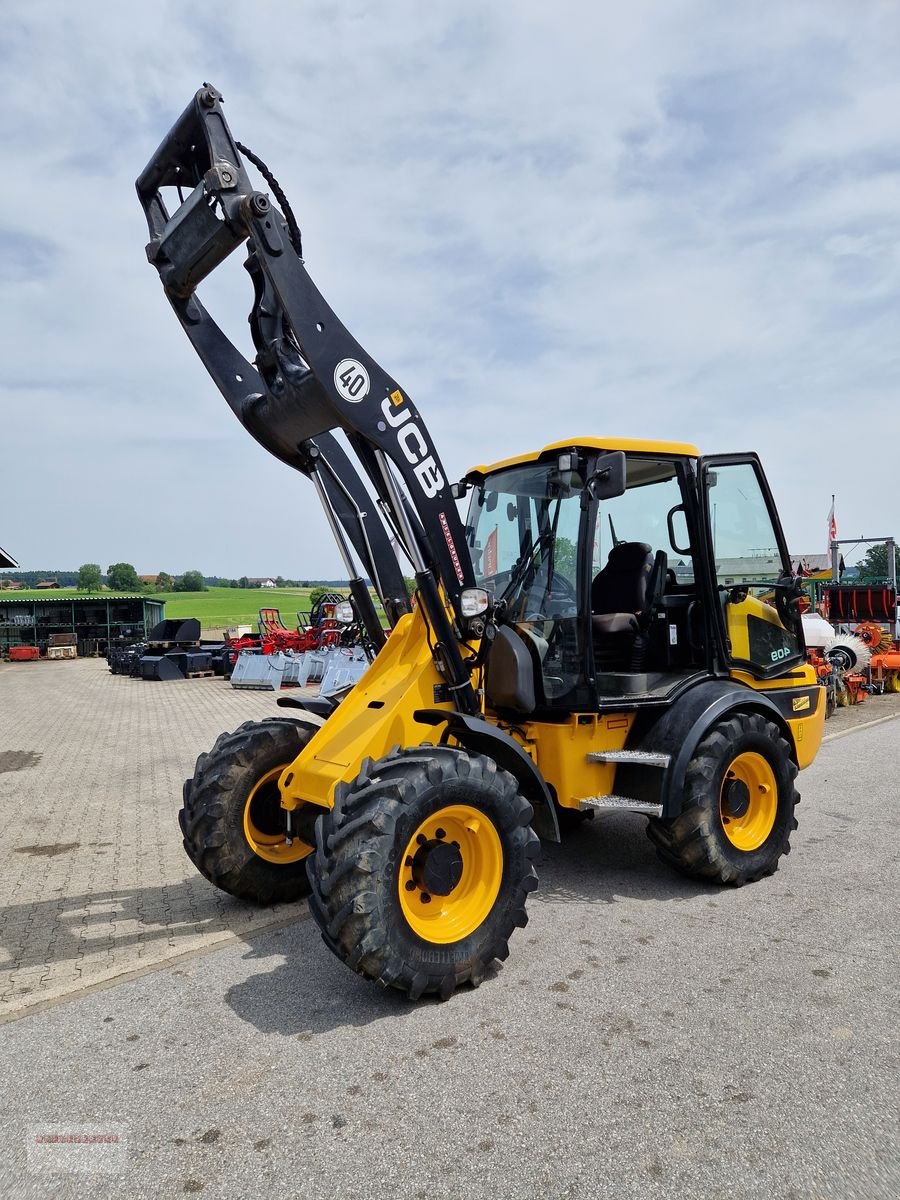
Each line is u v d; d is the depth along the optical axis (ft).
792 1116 8.50
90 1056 10.01
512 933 12.62
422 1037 10.23
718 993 11.18
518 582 15.43
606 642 16.53
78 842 19.43
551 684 14.61
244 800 14.42
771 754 15.58
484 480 16.78
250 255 12.99
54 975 12.32
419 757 11.26
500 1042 10.05
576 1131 8.34
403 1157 8.04
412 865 11.24
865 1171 7.70
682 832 14.62
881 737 30.91
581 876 16.14
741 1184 7.56
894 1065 9.38
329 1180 7.76
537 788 13.21
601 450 14.60
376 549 15.84
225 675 68.49
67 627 116.16
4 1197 7.67
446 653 12.91
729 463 16.83
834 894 14.89
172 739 34.86
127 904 15.28
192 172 13.15
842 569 47.11
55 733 37.27
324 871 10.55
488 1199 7.47
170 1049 10.12
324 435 15.31
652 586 16.71
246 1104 8.95
